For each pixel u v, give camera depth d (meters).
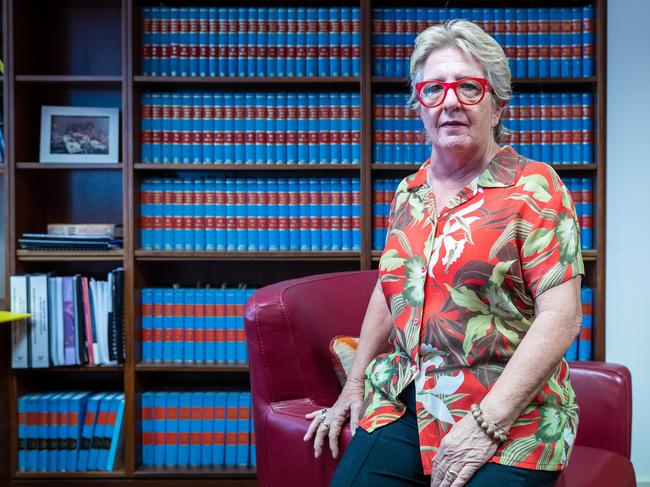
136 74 2.79
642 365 2.94
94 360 2.80
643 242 2.92
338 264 3.20
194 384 3.16
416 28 2.83
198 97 2.85
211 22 2.84
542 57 2.81
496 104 1.37
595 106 2.81
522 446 1.19
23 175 2.86
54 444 2.82
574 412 1.29
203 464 2.88
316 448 1.52
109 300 2.80
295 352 1.68
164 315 2.88
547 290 1.21
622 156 2.91
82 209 3.15
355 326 1.90
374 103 2.85
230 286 3.10
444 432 1.26
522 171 1.27
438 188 1.38
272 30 2.84
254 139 2.86
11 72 2.74
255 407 1.71
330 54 2.84
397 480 1.32
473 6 2.94
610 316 2.94
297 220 2.87
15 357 2.76
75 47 3.13
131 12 2.72
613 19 2.88
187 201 2.87
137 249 2.83
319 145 2.86
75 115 2.96
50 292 2.77
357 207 2.84
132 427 2.79
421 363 1.31
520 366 1.19
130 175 2.76
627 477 1.77
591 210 2.83
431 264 1.30
